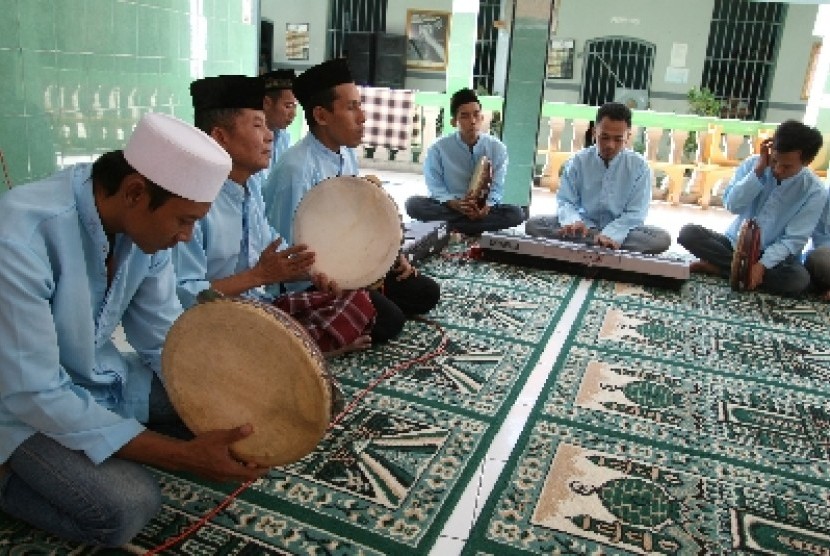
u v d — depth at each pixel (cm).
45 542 182
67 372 178
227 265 262
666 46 1492
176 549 183
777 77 1467
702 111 1416
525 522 204
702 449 250
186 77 504
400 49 1523
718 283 462
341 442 238
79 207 165
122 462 175
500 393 281
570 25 1513
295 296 295
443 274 439
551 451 241
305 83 306
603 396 285
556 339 343
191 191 159
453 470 227
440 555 188
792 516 215
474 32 806
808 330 380
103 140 433
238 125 242
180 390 181
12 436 168
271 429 173
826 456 251
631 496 219
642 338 352
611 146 462
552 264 458
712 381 306
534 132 621
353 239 276
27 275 154
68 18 393
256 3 581
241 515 198
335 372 289
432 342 329
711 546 199
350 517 201
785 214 446
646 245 472
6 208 158
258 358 171
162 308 204
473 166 544
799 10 1421
